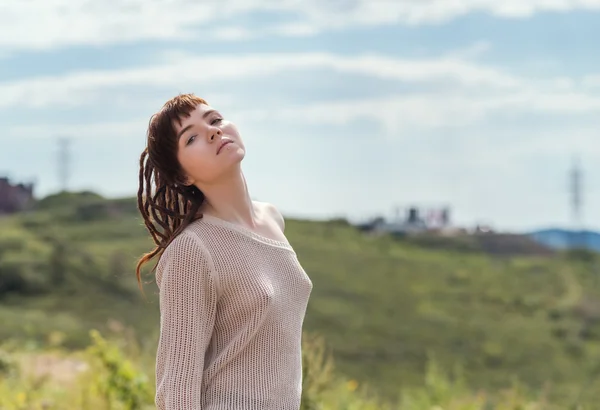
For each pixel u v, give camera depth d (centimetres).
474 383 2777
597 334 3809
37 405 717
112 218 4978
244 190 307
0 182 5838
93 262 3625
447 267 5453
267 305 295
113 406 681
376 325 3675
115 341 822
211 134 298
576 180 7569
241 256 297
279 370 299
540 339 3641
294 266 308
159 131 302
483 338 3619
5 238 3962
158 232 319
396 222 7131
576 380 2809
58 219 4888
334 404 768
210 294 296
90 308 2955
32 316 2547
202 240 296
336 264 5109
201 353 295
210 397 296
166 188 316
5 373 938
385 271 5103
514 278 5244
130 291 3275
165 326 296
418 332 3634
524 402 873
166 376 294
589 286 5088
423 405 938
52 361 1037
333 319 3725
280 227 324
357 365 2842
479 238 6488
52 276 3331
